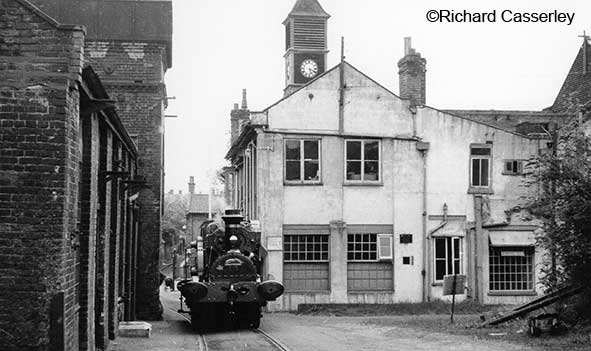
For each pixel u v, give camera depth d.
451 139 27.69
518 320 18.08
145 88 22.92
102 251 13.27
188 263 21.22
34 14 8.55
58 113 8.48
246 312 18.72
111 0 23.05
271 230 26.00
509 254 27.69
